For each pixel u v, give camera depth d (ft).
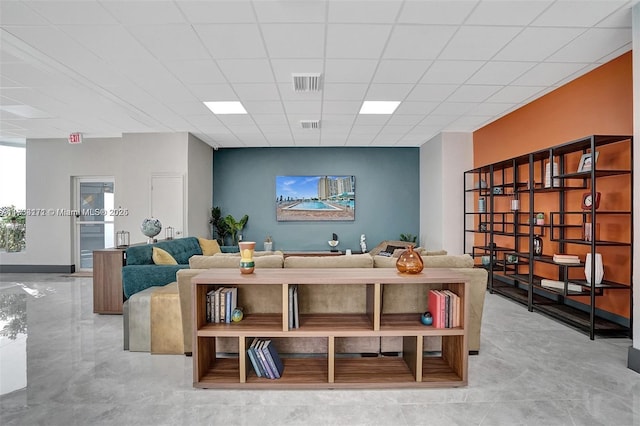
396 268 8.80
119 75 12.03
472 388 7.66
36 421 6.40
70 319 12.76
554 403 7.04
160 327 9.62
